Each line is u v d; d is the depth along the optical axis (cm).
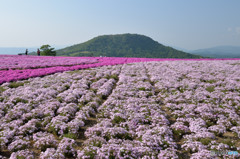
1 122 986
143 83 1800
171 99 1331
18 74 2227
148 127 940
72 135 880
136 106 1207
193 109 1170
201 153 695
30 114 1074
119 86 1705
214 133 902
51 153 698
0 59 3909
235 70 2461
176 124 974
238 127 912
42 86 1719
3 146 777
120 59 4975
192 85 1711
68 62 3728
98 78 2130
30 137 884
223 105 1216
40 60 4050
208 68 2683
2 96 1377
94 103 1269
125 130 897
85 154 709
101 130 898
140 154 716
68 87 1773
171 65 3117
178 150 795
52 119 1020
